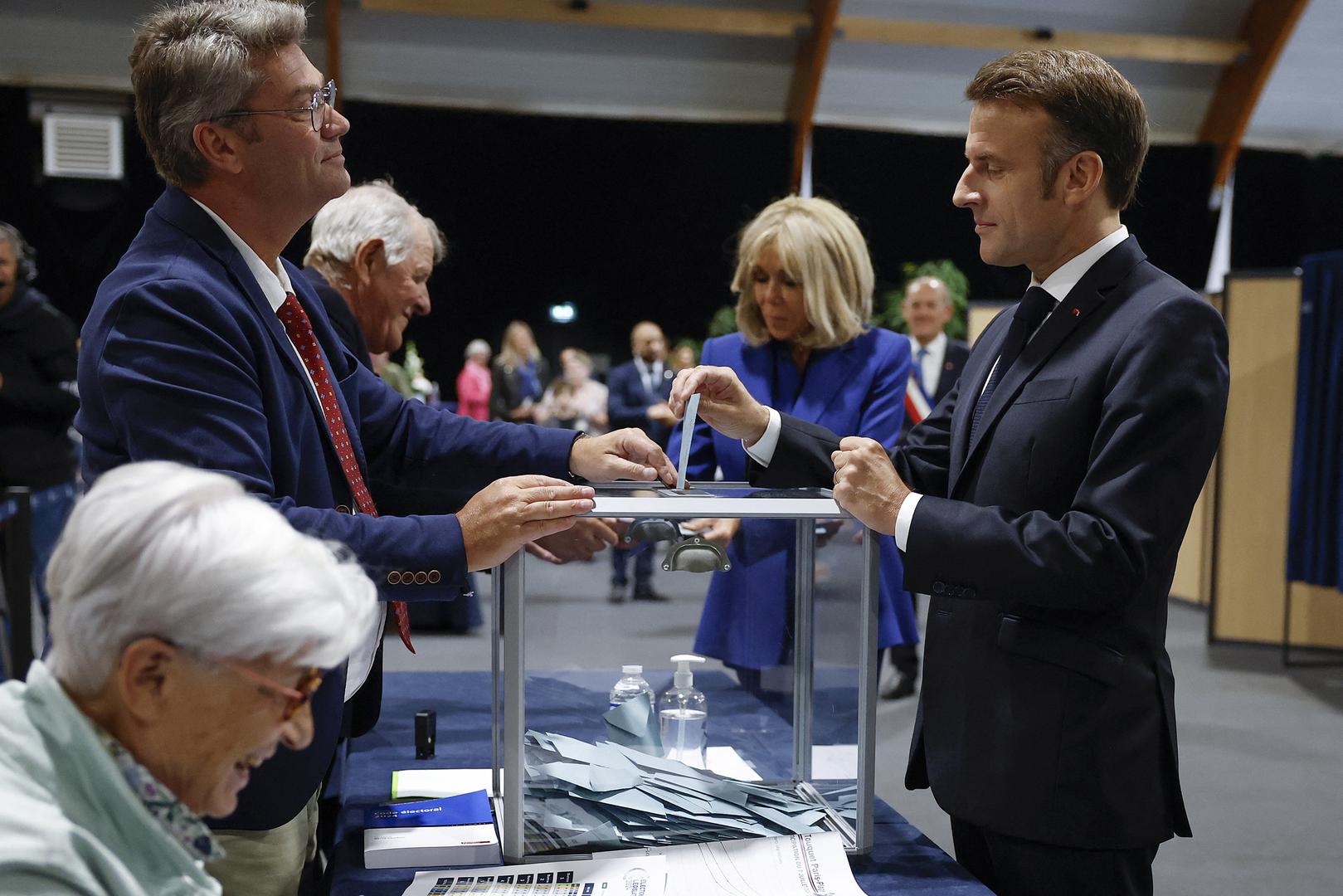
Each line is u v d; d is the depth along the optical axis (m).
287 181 1.31
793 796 1.34
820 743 1.35
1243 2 9.59
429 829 1.32
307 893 1.53
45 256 9.02
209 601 0.69
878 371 2.26
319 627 0.72
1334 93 10.20
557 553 1.24
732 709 1.31
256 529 0.73
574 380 8.43
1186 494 1.18
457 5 9.00
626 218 10.47
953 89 10.06
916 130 10.29
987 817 1.27
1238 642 5.78
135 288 1.17
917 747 1.45
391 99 9.76
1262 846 3.11
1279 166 10.59
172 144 1.29
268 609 0.70
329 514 1.18
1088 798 1.22
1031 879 1.27
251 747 0.74
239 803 1.15
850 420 2.23
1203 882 2.88
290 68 1.29
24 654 2.81
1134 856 1.27
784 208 2.24
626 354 11.07
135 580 0.69
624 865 1.22
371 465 1.68
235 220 1.33
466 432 1.67
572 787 1.26
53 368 4.06
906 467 1.54
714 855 1.25
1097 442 1.20
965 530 1.20
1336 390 5.21
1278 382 5.64
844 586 1.30
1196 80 10.14
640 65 9.80
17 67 8.75
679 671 1.29
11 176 8.88
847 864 1.22
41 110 8.85
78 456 4.53
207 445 1.14
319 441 1.33
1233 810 3.40
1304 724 4.35
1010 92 1.26
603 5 9.21
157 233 1.29
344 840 1.33
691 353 9.28
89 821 0.70
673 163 10.29
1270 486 5.65
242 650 0.70
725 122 10.21
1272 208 10.63
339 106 9.66
